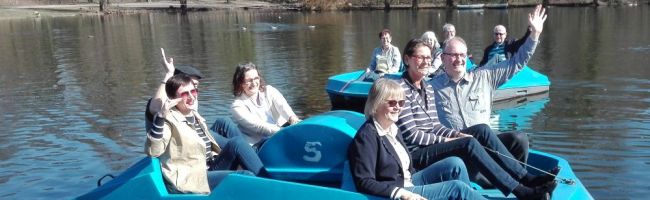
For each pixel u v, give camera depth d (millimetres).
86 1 74250
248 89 5199
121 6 63375
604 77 11180
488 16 37094
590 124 7508
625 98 9078
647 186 5203
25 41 25406
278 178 4246
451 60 4309
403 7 52125
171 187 4035
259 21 38750
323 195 3676
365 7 53375
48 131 7902
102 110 9234
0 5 64312
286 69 13930
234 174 3904
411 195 3406
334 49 18625
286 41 22500
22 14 50938
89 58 17750
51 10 57156
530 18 4289
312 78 12281
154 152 3994
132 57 17812
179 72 4363
